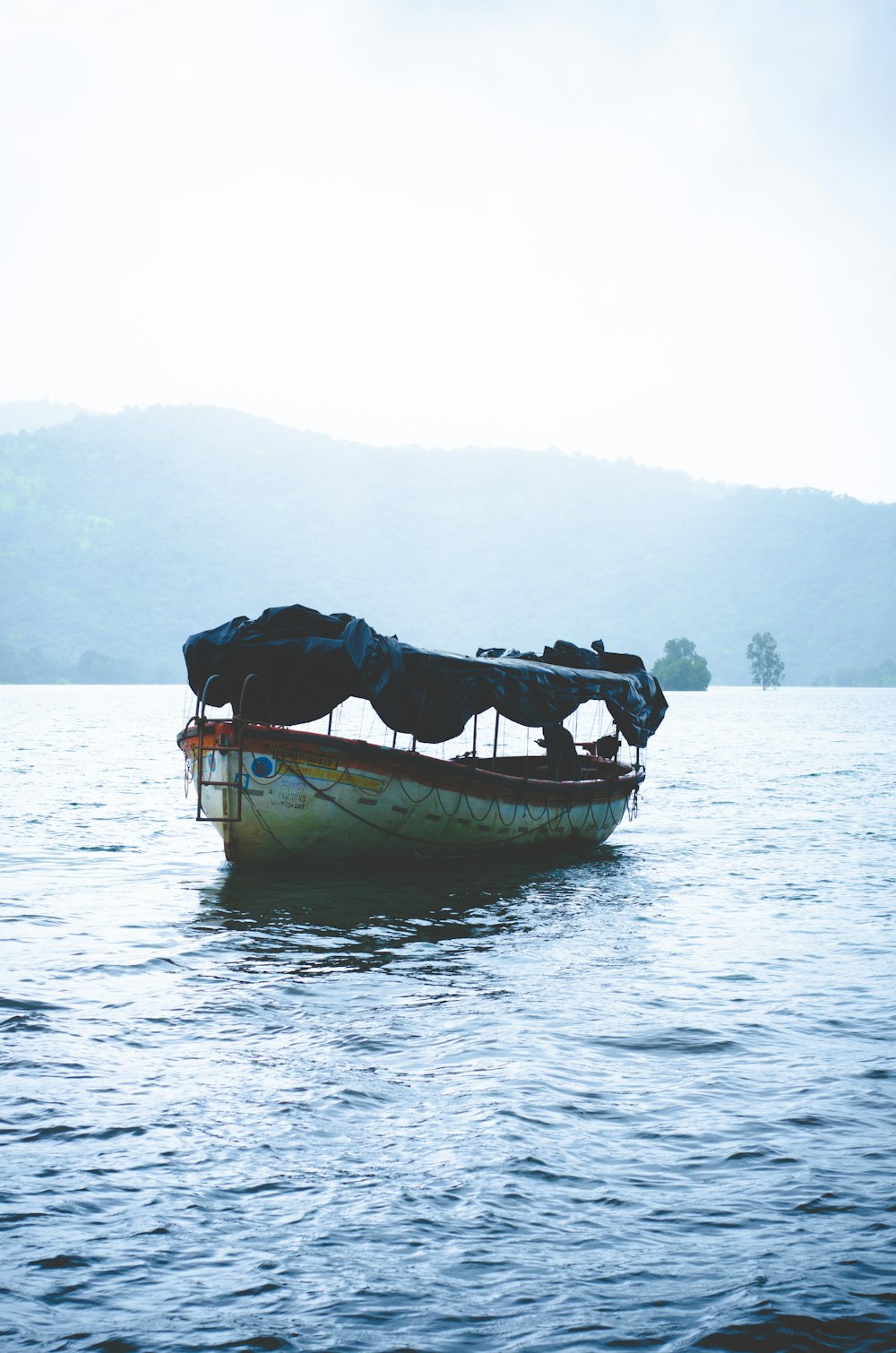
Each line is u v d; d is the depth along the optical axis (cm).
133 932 1463
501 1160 746
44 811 2797
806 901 1739
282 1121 810
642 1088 891
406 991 1188
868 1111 842
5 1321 553
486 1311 570
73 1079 891
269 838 1795
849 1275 605
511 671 1952
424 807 1875
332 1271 607
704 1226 661
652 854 2259
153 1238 637
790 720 10362
